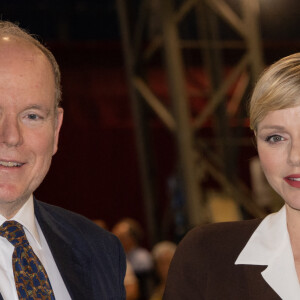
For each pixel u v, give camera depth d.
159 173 8.32
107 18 8.89
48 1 8.61
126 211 8.50
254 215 6.16
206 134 7.31
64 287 2.17
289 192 1.95
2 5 8.42
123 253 2.36
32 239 2.14
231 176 6.11
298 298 1.98
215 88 6.10
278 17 7.81
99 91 8.42
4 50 2.00
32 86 1.99
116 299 2.25
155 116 6.36
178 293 2.12
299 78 1.88
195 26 6.86
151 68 8.04
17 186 2.00
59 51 8.34
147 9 5.95
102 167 8.41
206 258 2.12
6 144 1.96
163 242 6.20
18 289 1.97
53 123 2.08
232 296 2.05
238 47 6.10
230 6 6.29
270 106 1.91
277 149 1.95
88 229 2.32
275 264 2.03
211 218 5.93
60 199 8.30
